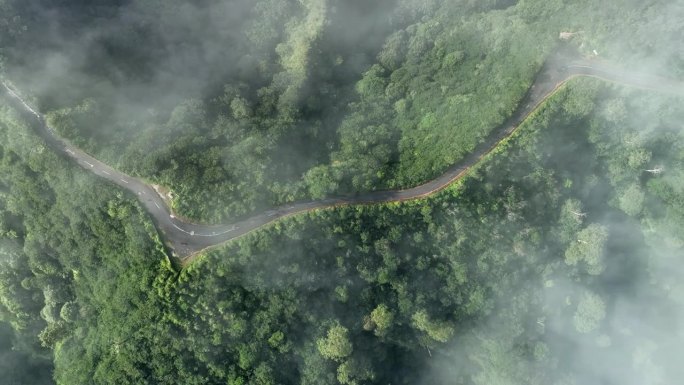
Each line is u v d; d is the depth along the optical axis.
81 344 94.75
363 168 93.75
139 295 87.44
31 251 93.69
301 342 93.88
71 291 96.31
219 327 88.94
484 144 93.12
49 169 89.25
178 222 88.75
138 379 88.12
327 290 94.81
